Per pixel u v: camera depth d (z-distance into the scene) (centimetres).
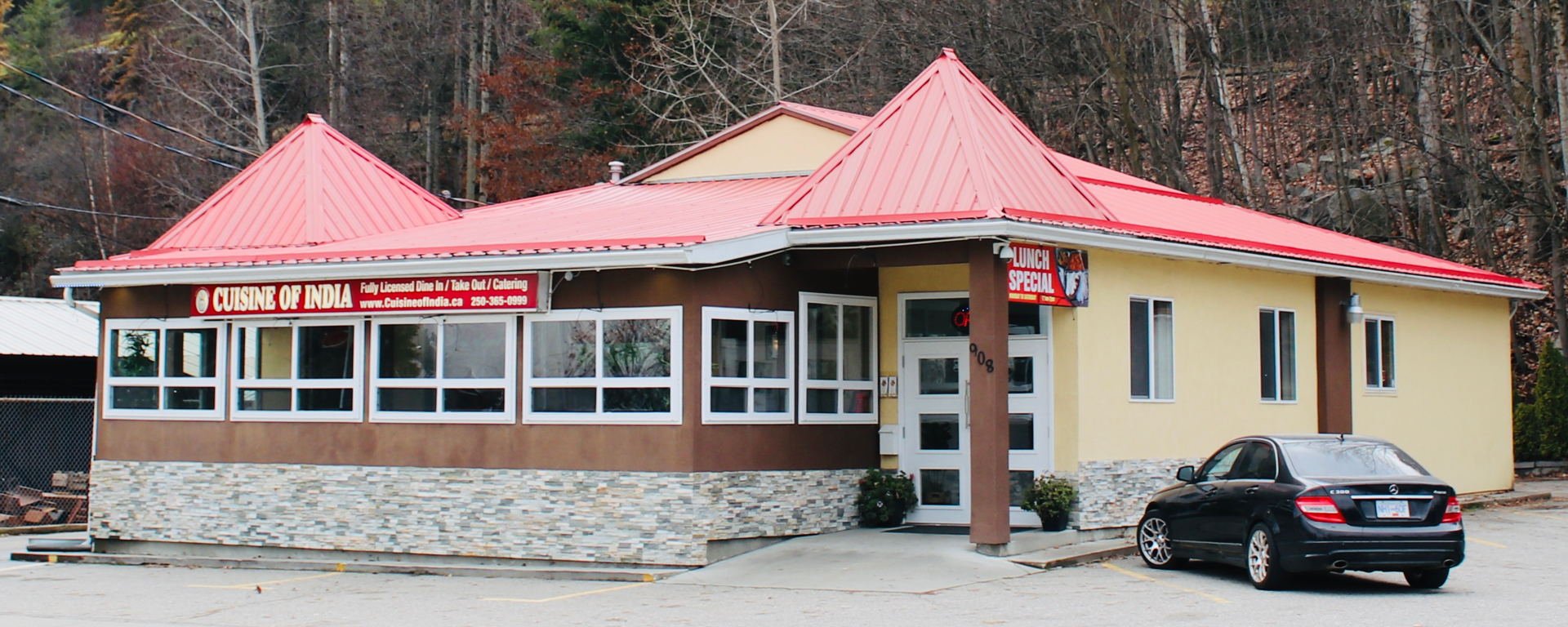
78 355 2859
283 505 1894
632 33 4409
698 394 1633
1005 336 1589
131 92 5891
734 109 4050
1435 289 2412
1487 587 1403
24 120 5775
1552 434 2980
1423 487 1325
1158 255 1805
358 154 2366
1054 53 4131
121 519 2014
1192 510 1498
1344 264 2133
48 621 1385
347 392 1862
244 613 1430
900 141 1770
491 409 1762
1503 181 3447
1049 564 1540
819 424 1780
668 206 2059
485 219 2222
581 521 1686
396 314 1812
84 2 7144
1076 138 4344
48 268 5288
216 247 2167
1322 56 3816
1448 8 3591
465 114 4944
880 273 1872
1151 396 1848
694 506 1620
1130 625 1184
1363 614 1220
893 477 1820
